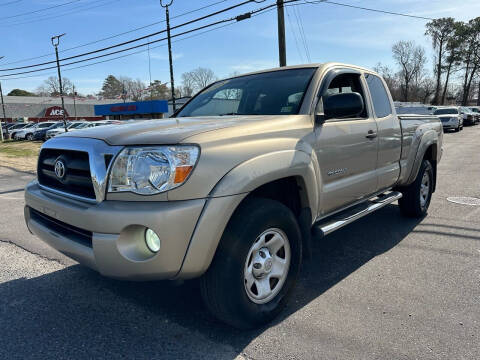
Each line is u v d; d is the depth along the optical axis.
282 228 2.78
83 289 3.46
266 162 2.59
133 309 3.09
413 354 2.43
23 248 4.59
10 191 8.98
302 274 3.71
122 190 2.34
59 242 2.67
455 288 3.34
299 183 2.97
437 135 5.55
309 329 2.74
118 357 2.48
